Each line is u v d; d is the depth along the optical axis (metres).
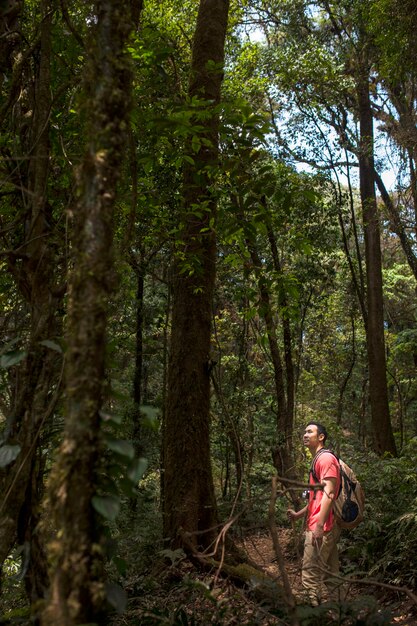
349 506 4.91
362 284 15.70
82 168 1.66
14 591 3.71
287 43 15.73
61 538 1.45
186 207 5.89
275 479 2.14
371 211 15.35
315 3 15.80
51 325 2.35
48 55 2.98
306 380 18.59
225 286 11.49
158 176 6.48
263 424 12.02
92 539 1.50
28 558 2.12
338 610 2.89
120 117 1.69
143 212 5.59
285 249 12.91
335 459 4.95
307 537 4.80
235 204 4.11
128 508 7.36
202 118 3.86
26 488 2.19
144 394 11.57
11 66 3.43
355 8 14.53
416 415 20.75
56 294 2.39
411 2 10.95
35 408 2.23
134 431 8.12
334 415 18.30
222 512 8.26
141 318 9.66
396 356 20.25
